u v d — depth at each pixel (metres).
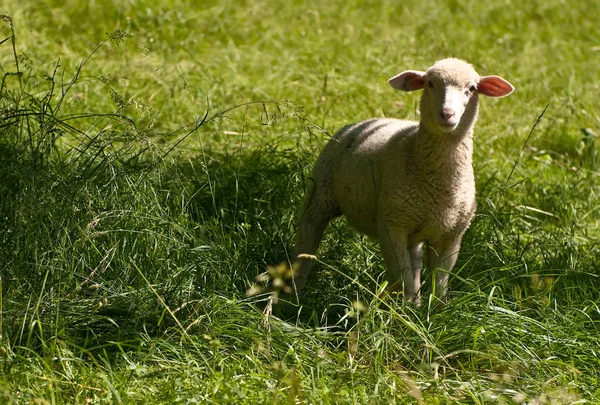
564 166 15.80
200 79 17.78
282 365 8.30
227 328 9.39
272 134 15.89
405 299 10.09
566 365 8.88
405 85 10.85
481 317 9.67
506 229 12.62
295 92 17.84
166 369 8.61
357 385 8.63
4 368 8.27
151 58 18.72
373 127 11.48
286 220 12.25
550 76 20.28
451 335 9.51
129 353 8.84
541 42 23.38
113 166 10.89
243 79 18.16
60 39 19.75
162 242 10.18
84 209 10.16
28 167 10.70
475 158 15.46
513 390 8.60
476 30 23.67
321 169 11.61
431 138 10.27
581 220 13.73
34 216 9.91
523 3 25.94
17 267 9.58
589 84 19.95
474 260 11.42
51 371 8.23
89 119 15.49
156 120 15.66
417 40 21.52
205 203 12.47
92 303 9.38
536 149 16.08
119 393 8.04
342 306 10.49
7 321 8.88
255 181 13.09
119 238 10.10
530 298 10.50
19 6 20.86
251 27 21.80
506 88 10.74
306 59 19.86
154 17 21.23
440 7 25.05
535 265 11.55
